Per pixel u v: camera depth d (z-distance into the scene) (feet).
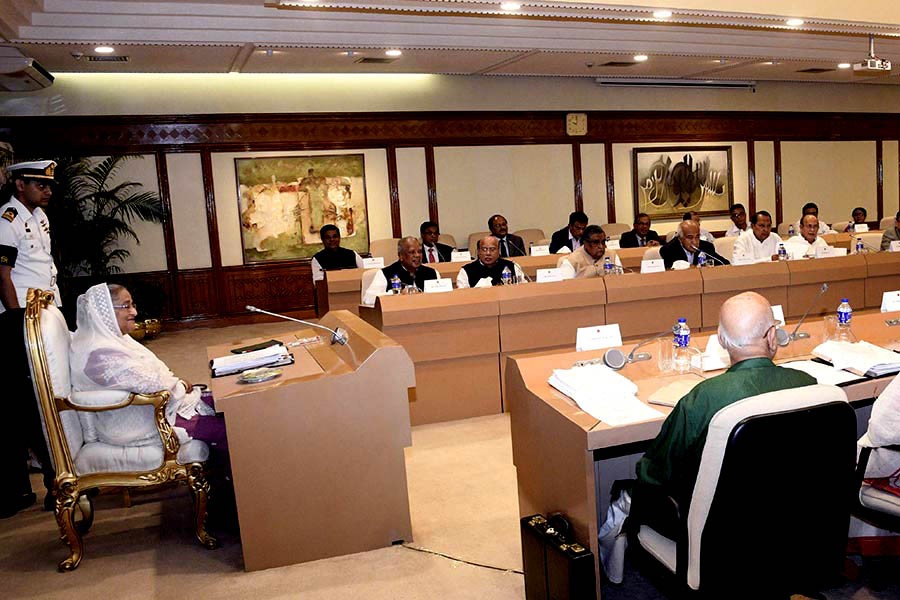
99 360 8.83
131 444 9.07
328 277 20.75
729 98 36.11
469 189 32.07
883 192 40.47
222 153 28.60
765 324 6.03
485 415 14.42
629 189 34.83
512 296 14.08
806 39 27.32
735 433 5.04
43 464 10.11
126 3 19.93
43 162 12.17
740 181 36.91
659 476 6.02
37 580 8.65
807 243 21.40
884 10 23.63
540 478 7.64
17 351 9.96
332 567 8.58
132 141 27.48
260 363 9.53
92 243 25.41
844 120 38.93
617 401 7.09
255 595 8.01
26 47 21.09
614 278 14.75
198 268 28.76
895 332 9.62
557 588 6.64
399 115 30.66
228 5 20.76
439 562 8.56
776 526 5.38
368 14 22.11
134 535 9.86
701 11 21.45
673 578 5.98
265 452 8.49
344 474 8.79
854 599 7.27
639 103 34.45
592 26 24.12
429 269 18.03
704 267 15.58
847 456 5.45
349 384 8.70
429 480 11.19
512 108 32.32
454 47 24.00
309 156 29.66
